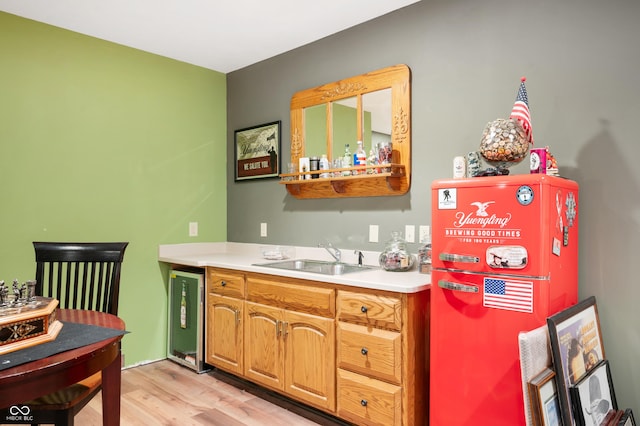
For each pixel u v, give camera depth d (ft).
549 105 7.11
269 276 8.89
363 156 9.35
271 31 10.07
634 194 6.33
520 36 7.42
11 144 9.08
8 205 9.04
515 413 5.87
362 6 8.91
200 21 9.55
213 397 9.17
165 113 11.62
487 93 7.79
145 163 11.21
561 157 6.99
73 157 9.96
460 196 6.40
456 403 6.42
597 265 6.63
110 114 10.58
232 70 12.74
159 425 7.89
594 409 5.62
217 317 10.13
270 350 8.86
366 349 7.21
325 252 10.37
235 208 12.77
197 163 12.33
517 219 5.86
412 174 8.82
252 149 12.15
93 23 9.62
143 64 11.19
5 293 4.65
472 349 6.26
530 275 5.76
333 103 10.13
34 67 9.39
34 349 4.25
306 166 10.29
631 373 6.34
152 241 11.35
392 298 6.91
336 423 8.04
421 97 8.68
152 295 11.37
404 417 6.77
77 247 7.27
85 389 5.40
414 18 8.79
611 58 6.53
